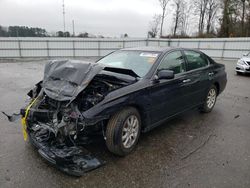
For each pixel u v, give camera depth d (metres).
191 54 4.41
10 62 17.80
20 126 3.97
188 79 4.05
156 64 3.55
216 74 5.00
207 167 2.87
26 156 2.99
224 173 2.75
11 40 20.94
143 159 3.02
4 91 6.86
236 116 4.87
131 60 3.85
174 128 4.12
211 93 5.02
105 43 23.27
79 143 2.79
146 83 3.23
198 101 4.59
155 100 3.38
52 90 2.89
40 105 3.06
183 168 2.84
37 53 21.84
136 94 3.04
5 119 4.32
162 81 3.48
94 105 2.67
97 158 2.88
